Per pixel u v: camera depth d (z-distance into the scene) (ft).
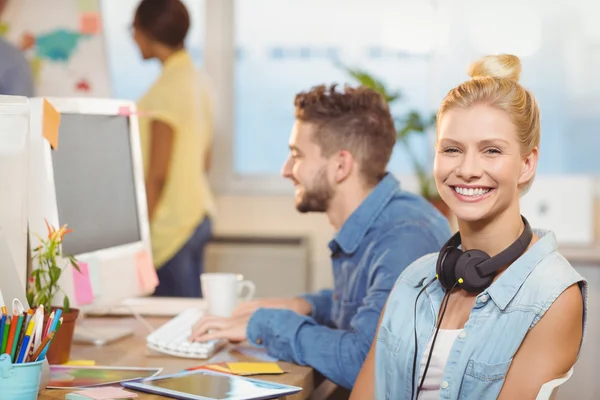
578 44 13.33
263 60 14.19
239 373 5.08
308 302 6.78
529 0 13.39
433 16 13.71
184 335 5.95
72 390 4.55
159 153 11.48
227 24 14.10
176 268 11.69
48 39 13.34
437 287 4.65
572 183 12.06
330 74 14.06
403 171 14.05
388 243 5.92
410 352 4.59
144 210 6.56
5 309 4.02
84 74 13.41
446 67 13.73
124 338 6.26
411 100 13.87
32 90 12.53
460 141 4.26
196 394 4.44
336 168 6.26
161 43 11.59
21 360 3.92
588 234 12.05
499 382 4.20
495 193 4.26
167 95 11.52
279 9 14.07
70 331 5.30
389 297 4.90
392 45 13.87
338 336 5.53
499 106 4.24
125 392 4.48
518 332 4.17
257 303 6.59
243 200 13.93
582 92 13.38
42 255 5.01
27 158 4.65
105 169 6.05
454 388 4.29
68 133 5.63
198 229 11.84
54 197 5.22
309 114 6.30
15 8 13.33
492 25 13.53
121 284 6.04
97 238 5.85
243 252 13.23
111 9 13.98
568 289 4.15
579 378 10.73
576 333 4.14
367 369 4.91
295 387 4.73
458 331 4.43
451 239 4.62
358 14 13.93
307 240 13.51
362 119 6.24
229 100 14.19
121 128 6.36
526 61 13.46
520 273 4.25
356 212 6.15
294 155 6.46
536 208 12.12
